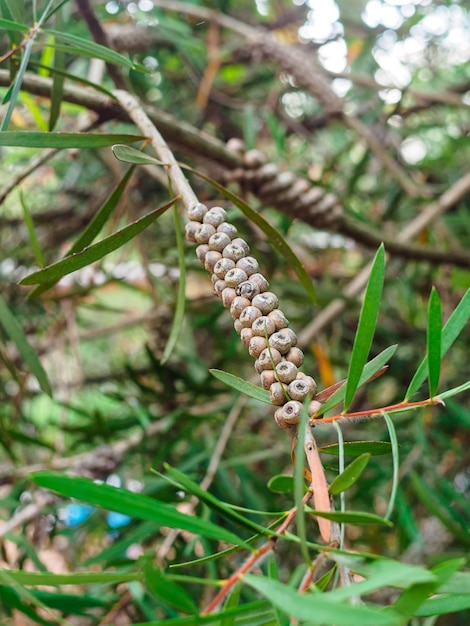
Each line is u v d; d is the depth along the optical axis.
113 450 0.35
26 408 0.53
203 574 0.31
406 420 0.42
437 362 0.13
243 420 0.46
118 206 0.43
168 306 0.41
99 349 0.66
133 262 0.53
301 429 0.11
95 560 0.27
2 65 0.30
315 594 0.09
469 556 0.32
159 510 0.10
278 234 0.19
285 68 0.47
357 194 0.52
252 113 0.39
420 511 0.46
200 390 0.37
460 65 0.59
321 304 0.41
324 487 0.13
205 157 0.33
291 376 0.14
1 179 0.45
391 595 0.35
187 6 0.48
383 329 0.49
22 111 0.34
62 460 0.35
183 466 0.34
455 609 0.11
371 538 0.40
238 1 0.57
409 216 0.55
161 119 0.30
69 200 0.52
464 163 0.59
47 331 0.50
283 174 0.36
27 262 0.49
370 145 0.47
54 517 0.34
